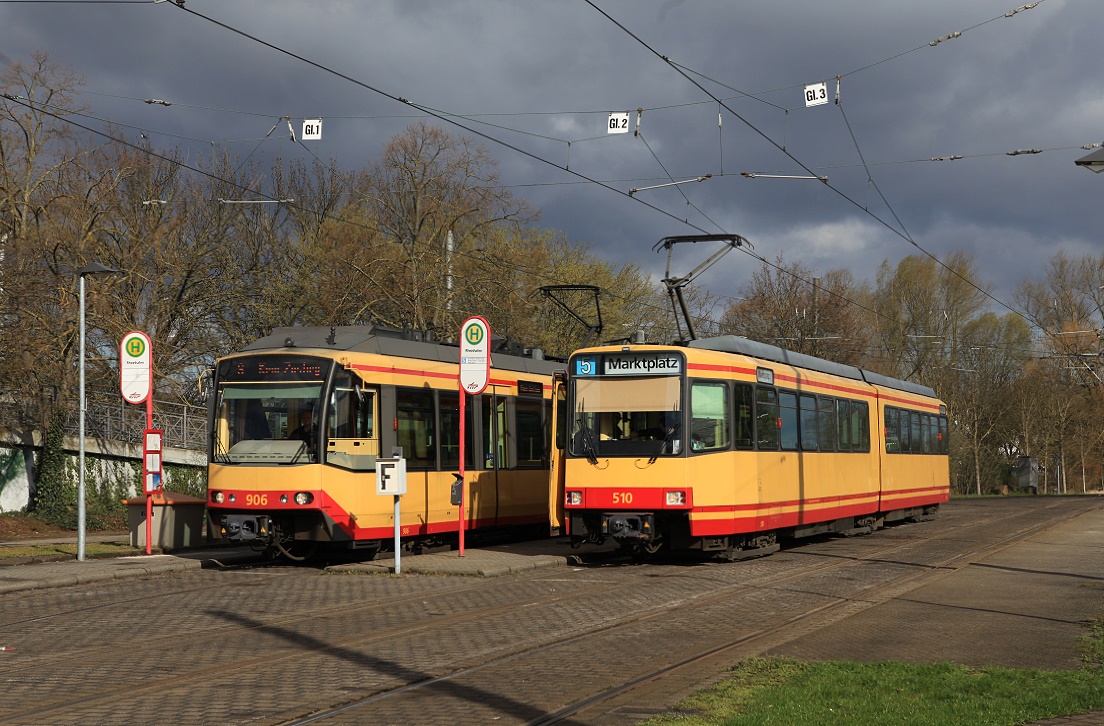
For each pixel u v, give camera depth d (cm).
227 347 4234
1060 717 754
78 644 1091
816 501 2208
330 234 4122
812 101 2061
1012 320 6962
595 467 1834
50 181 3484
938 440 3219
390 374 1959
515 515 2281
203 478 3700
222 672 947
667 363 1825
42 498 3175
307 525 1844
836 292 5909
